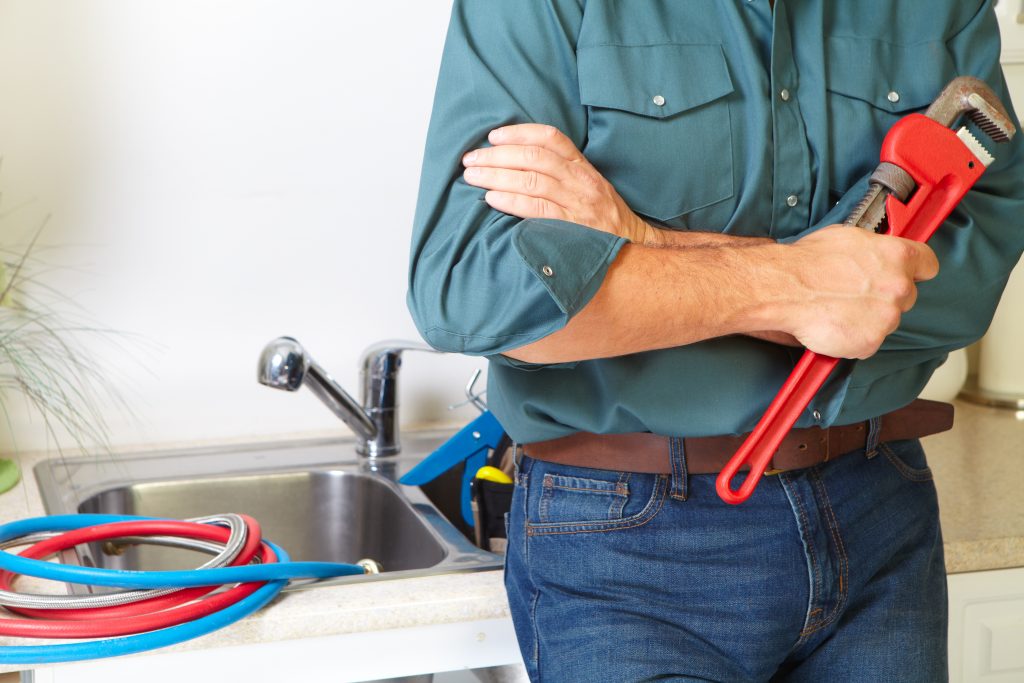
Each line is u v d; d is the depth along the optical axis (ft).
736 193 3.43
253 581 3.83
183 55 5.49
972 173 3.27
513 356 3.15
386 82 5.78
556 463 3.46
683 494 3.32
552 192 3.14
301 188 5.76
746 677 3.34
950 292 3.40
